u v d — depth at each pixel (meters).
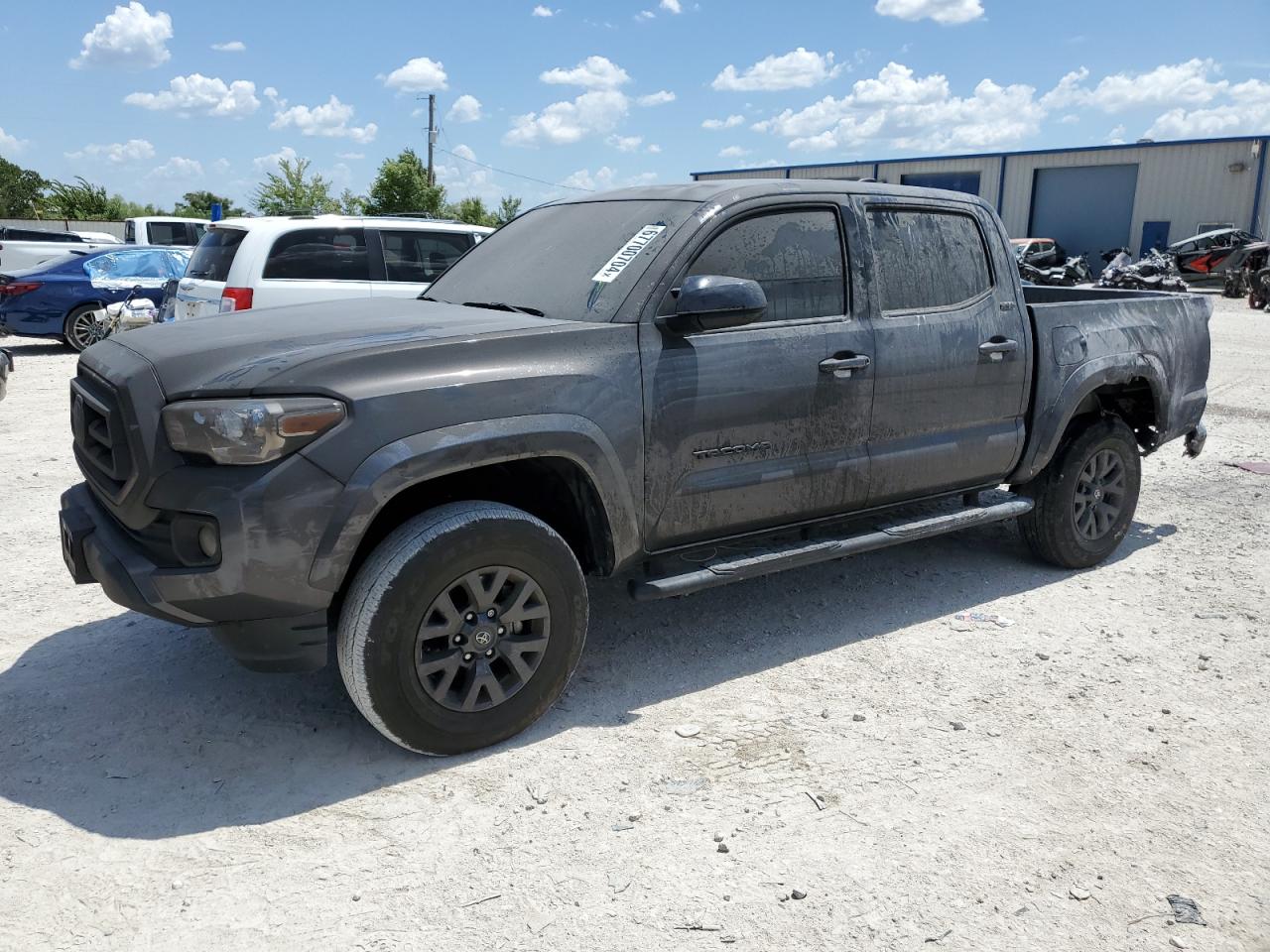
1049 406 4.80
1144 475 7.46
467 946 2.44
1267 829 2.96
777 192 3.95
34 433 8.41
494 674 3.40
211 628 3.07
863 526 4.48
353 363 3.02
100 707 3.62
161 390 3.00
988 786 3.17
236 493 2.85
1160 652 4.24
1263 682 3.95
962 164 39.00
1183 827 2.97
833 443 4.07
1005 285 4.71
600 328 3.46
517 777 3.20
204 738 3.41
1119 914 2.58
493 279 4.22
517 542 3.26
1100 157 35.25
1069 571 5.29
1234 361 13.30
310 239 8.95
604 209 4.20
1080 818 3.01
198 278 9.33
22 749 3.32
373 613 3.02
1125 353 5.14
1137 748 3.43
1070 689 3.87
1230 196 32.41
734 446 3.77
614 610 4.64
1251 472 7.53
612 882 2.69
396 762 3.28
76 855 2.77
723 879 2.70
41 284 13.77
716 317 3.48
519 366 3.26
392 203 40.62
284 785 3.13
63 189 55.16
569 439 3.30
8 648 4.12
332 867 2.74
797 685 3.89
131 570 2.99
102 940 2.44
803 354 3.90
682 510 3.69
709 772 3.25
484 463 3.17
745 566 3.84
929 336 4.30
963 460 4.55
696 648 4.23
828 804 3.06
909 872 2.74
